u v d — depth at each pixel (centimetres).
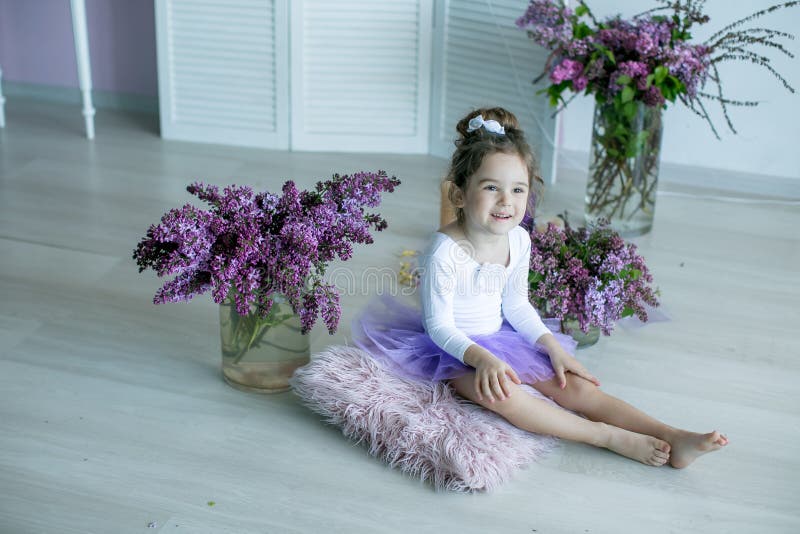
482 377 197
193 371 229
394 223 307
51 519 179
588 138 352
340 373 206
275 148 367
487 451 191
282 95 358
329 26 347
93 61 396
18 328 242
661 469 199
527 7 318
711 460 202
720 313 260
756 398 223
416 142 364
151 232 197
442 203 271
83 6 348
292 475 194
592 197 302
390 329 220
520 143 202
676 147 344
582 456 202
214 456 199
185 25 354
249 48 353
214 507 184
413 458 194
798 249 300
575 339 238
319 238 204
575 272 224
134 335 243
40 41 397
